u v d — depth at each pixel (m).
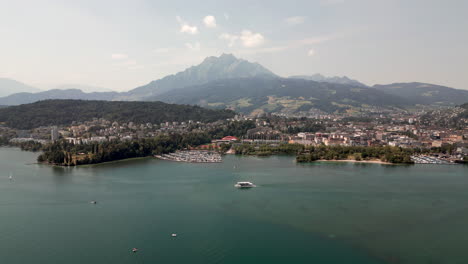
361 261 190.75
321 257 195.62
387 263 188.75
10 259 193.38
